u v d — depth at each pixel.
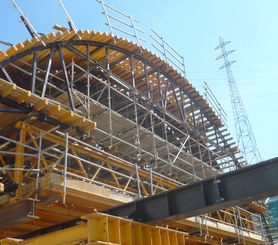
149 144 26.67
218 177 13.34
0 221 15.23
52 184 15.12
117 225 11.64
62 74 25.36
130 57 28.33
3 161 18.94
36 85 25.33
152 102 28.28
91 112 23.09
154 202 14.35
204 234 23.95
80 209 18.38
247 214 33.91
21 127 17.30
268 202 57.03
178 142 33.09
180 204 13.87
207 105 35.44
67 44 23.38
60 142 18.77
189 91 34.22
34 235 15.75
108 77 25.81
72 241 12.64
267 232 37.84
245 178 12.82
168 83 32.19
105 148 24.84
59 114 17.42
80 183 16.59
